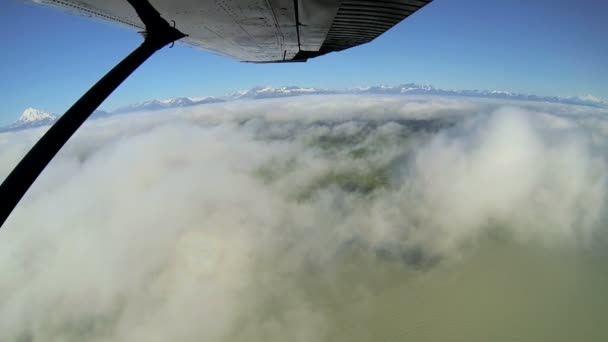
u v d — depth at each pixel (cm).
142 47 434
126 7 446
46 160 271
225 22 518
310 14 473
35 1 505
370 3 415
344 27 512
